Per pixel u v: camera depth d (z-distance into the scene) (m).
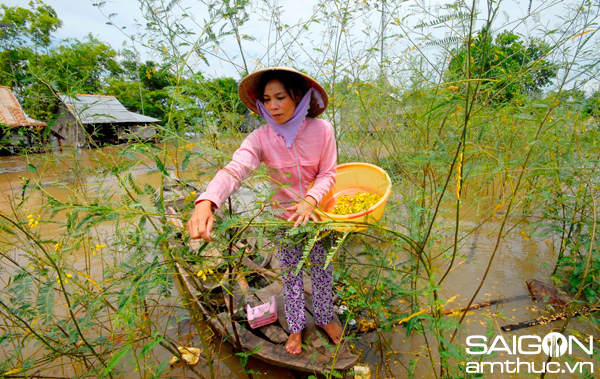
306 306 2.39
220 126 2.66
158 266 1.40
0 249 1.77
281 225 1.40
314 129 1.81
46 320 1.40
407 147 3.00
